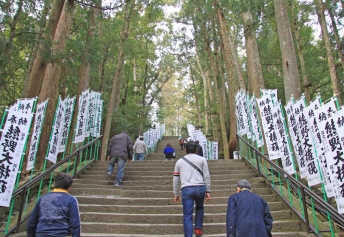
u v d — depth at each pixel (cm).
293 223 458
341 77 1295
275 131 590
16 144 439
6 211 508
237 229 279
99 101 930
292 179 478
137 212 516
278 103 597
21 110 488
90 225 462
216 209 514
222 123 1346
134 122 1891
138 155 1108
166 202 550
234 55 1265
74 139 791
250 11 957
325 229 446
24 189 454
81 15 1094
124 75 1884
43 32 675
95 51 810
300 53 1455
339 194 359
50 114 798
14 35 642
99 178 698
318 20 1330
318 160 439
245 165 768
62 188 278
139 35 2062
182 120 5119
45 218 252
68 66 783
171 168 761
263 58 1639
